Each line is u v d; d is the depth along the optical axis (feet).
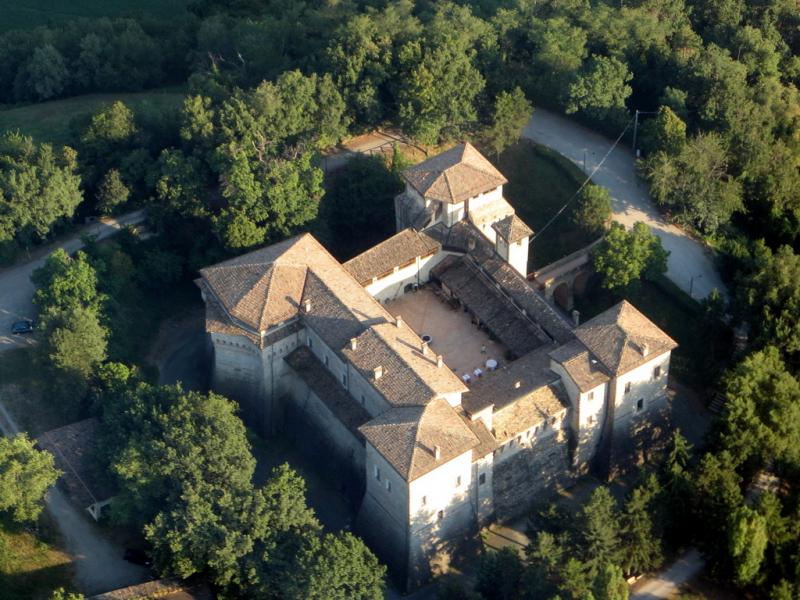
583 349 479.41
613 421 482.69
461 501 453.58
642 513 436.76
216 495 438.40
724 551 442.91
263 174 566.36
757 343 507.71
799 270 517.14
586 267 563.89
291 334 500.74
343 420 479.41
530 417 468.75
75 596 410.11
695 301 552.41
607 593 406.82
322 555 417.49
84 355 499.92
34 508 442.50
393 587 456.04
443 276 550.77
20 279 570.46
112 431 470.80
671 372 538.47
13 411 506.89
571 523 435.53
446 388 456.86
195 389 537.65
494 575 426.51
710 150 588.91
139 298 574.56
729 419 465.47
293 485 447.42
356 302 497.05
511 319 523.70
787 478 466.29
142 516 450.30
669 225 591.37
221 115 593.42
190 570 433.48
